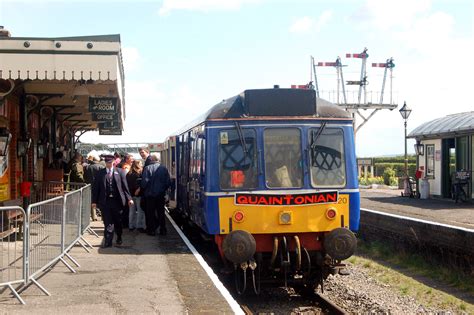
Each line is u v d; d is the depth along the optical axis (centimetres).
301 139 1029
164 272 953
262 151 1020
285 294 1123
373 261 1505
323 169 1030
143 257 1097
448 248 1318
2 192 1296
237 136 1025
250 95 1026
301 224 1012
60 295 791
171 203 1864
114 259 1076
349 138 1045
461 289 1149
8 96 1296
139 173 1472
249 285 1066
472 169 2205
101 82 1396
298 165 1025
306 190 1017
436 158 2495
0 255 807
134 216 1492
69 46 1100
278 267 1027
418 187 2584
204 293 809
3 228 897
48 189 1658
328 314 966
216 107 1037
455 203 2233
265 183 1013
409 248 1520
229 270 1027
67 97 1702
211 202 1009
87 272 953
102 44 1106
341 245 988
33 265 823
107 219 1208
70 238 1059
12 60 1090
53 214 931
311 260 1038
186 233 1609
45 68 1096
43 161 1880
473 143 2188
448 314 958
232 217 1007
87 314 697
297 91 1035
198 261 1055
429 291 1129
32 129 1641
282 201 1011
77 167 1797
